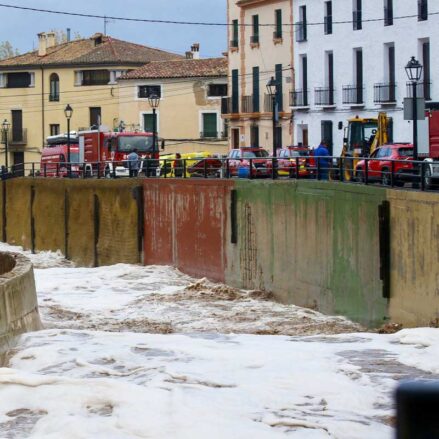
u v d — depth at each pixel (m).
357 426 13.23
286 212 37.22
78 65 100.62
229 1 78.94
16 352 19.70
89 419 13.89
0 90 104.38
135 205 51.75
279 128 73.25
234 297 38.69
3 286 20.33
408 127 60.31
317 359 18.14
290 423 13.41
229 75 79.62
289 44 71.94
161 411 13.98
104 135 69.44
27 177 65.69
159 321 32.19
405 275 28.05
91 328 30.11
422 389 4.65
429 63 58.91
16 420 14.36
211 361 18.11
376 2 62.66
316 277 34.88
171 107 91.88
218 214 43.44
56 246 60.78
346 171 34.88
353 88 64.94
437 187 29.14
